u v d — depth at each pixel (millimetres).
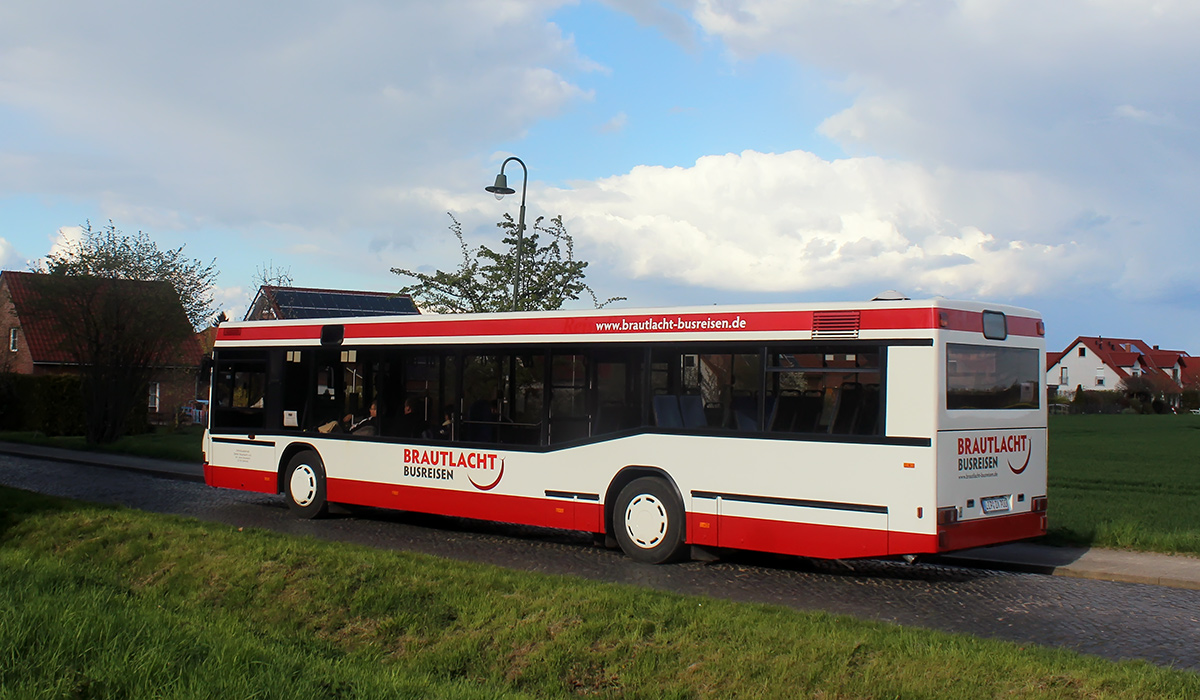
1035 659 6527
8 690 5746
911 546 10188
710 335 11625
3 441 34094
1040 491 11555
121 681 5941
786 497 10945
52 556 11422
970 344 10648
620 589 8633
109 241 32406
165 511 16484
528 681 6848
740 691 6281
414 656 7449
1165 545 12945
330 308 42688
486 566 9766
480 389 13680
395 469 14531
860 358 10633
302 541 10953
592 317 12625
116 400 32000
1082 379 126625
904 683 6129
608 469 12312
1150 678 6105
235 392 16797
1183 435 51781
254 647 6719
